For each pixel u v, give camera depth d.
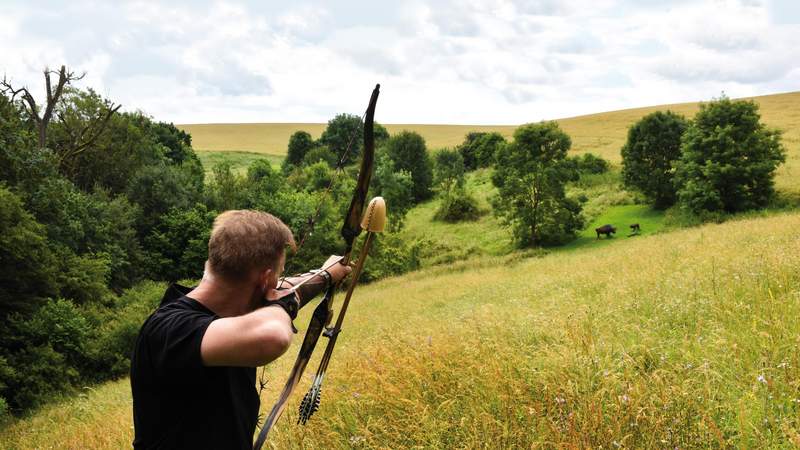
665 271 10.37
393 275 46.38
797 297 5.69
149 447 1.69
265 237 1.67
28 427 15.34
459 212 62.22
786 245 10.52
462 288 25.66
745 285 6.98
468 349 5.52
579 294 10.94
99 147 46.47
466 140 91.75
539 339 6.23
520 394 4.08
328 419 4.76
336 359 8.22
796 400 3.17
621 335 5.66
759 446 2.94
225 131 143.50
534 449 3.31
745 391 3.53
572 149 86.94
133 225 42.72
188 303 1.68
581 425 3.48
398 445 4.03
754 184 43.34
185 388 1.62
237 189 50.50
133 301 30.08
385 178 56.31
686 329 5.53
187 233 42.66
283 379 7.39
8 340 22.84
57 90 37.81
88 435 8.54
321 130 146.38
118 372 24.70
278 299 1.73
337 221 47.09
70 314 24.48
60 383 21.98
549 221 46.34
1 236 22.81
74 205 33.44
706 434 3.12
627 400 3.54
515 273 27.95
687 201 44.56
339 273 2.08
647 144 50.53
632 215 51.09
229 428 1.69
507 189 48.66
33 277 25.25
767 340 4.41
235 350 1.44
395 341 6.96
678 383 3.77
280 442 4.43
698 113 45.34
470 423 3.89
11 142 30.59
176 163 73.81
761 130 43.06
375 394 4.76
